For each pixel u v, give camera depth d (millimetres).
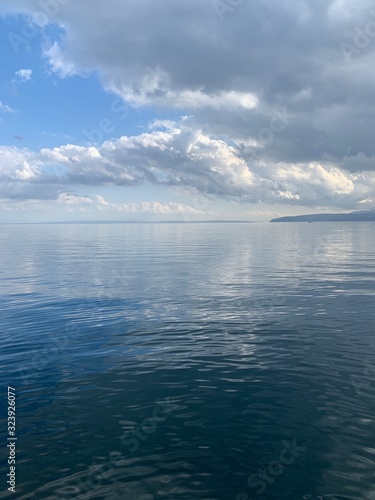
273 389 8555
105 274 26172
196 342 12062
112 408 7793
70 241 62188
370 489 5398
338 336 12445
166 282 23047
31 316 15422
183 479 5621
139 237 73625
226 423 7121
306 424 7066
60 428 7043
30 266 30234
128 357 10797
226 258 36031
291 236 75625
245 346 11602
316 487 5441
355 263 31797
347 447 6352
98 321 14633
